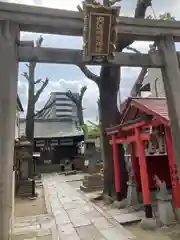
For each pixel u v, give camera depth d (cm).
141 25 438
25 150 1313
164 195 645
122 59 427
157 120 632
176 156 409
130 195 845
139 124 695
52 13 397
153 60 441
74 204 962
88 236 579
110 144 1004
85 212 818
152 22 443
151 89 1689
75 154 3397
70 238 569
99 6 373
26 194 1198
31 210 909
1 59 361
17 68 378
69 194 1219
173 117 418
